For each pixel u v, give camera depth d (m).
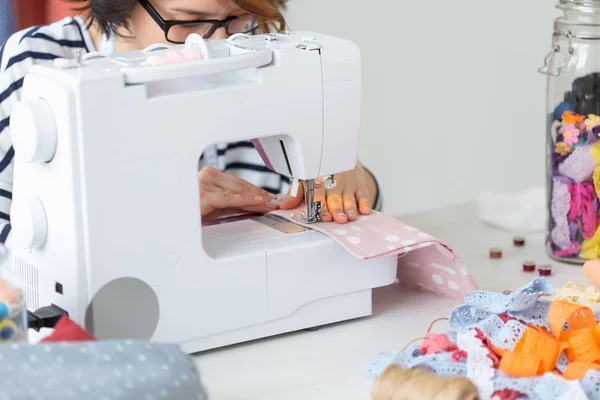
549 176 1.67
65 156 1.18
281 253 1.34
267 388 1.20
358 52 1.38
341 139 1.40
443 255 1.45
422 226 1.86
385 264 1.43
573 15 1.61
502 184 3.16
